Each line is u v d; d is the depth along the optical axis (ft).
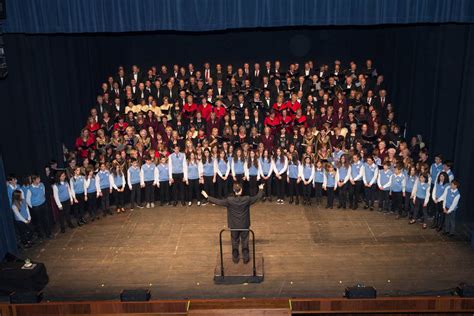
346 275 27.43
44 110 35.35
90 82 44.96
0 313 23.30
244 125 41.37
